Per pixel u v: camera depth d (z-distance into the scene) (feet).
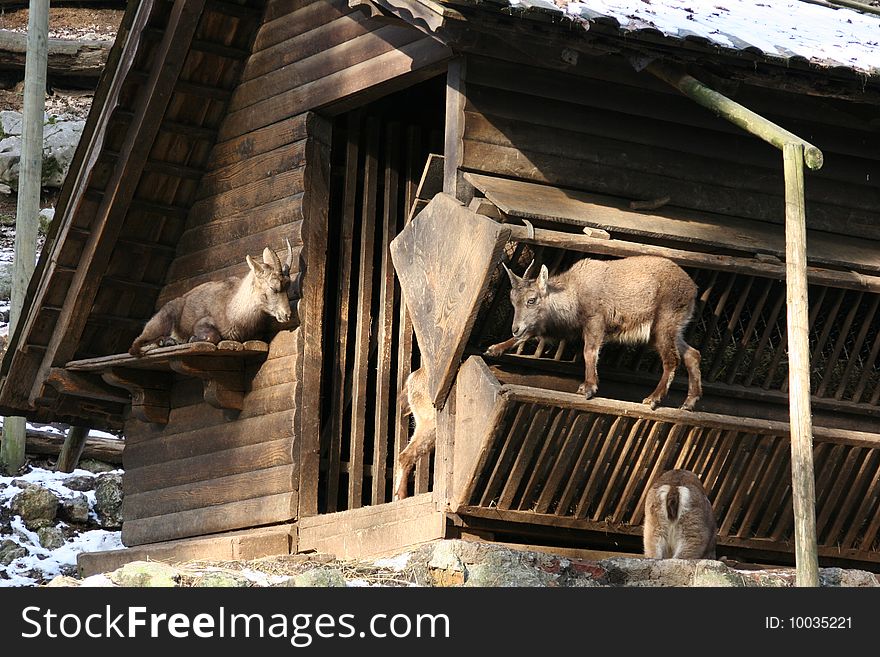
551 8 42.57
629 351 47.75
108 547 71.05
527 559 40.60
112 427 65.16
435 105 58.65
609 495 46.70
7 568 67.36
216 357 54.39
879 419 51.75
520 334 44.62
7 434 76.95
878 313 51.80
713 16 50.44
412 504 46.96
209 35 55.31
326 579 39.45
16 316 82.43
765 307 49.90
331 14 53.21
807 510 39.83
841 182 51.65
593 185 47.75
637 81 48.34
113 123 55.52
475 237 44.29
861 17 61.57
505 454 44.62
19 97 107.45
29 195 83.10
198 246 57.88
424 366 46.32
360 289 55.06
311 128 53.88
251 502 53.93
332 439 54.80
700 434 46.44
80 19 112.57
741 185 49.90
